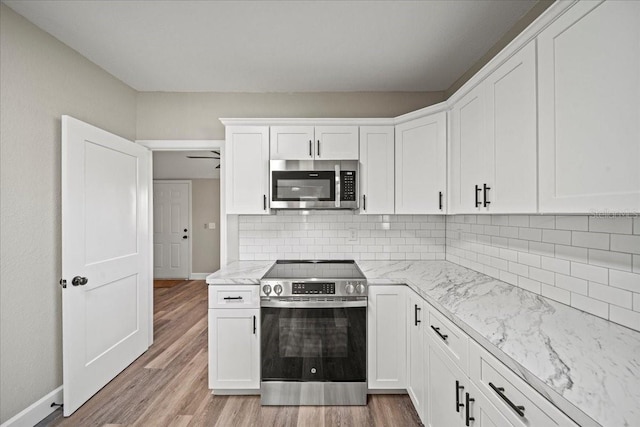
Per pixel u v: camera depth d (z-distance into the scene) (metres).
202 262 6.20
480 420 1.21
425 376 1.84
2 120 1.80
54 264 2.13
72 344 2.06
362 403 2.18
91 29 2.03
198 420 2.01
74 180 2.09
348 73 2.62
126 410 2.11
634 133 0.86
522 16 1.88
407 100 3.00
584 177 1.04
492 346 1.11
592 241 1.38
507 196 1.50
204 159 5.76
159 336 3.35
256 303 2.22
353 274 2.35
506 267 2.02
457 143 2.12
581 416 0.74
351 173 2.60
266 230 3.00
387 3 1.76
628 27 0.88
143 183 2.93
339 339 2.18
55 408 2.09
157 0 1.74
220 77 2.71
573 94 1.08
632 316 1.21
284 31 2.03
